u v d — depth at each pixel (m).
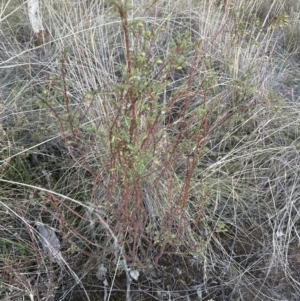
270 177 2.33
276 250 2.07
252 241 2.13
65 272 1.89
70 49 2.61
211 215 2.11
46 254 1.89
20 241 1.93
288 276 2.01
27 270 1.86
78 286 1.89
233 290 1.94
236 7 2.87
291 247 2.12
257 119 2.48
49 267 1.87
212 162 2.33
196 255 1.88
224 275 1.99
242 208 2.21
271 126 2.51
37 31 2.66
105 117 2.07
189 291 1.94
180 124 2.16
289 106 2.53
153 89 1.53
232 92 2.45
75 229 1.99
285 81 2.92
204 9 2.80
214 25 2.78
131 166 1.57
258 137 2.42
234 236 2.13
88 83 2.34
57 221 2.01
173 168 2.03
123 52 2.72
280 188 2.29
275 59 3.03
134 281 1.94
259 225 2.18
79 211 2.08
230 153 2.22
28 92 2.43
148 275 1.96
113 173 1.78
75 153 2.23
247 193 2.26
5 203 1.97
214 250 2.07
